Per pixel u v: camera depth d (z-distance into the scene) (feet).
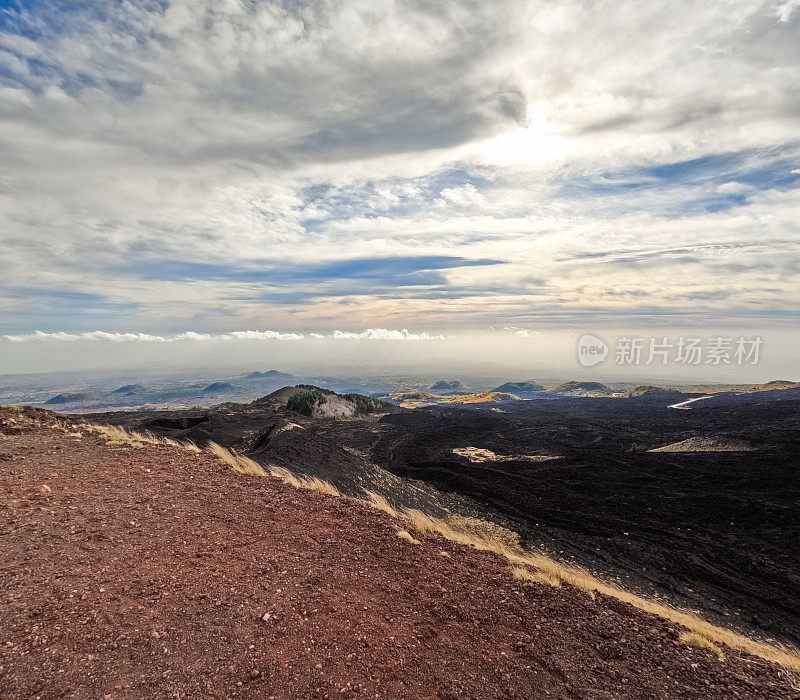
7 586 15.65
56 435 42.42
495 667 15.51
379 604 18.86
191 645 13.87
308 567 21.30
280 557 21.97
